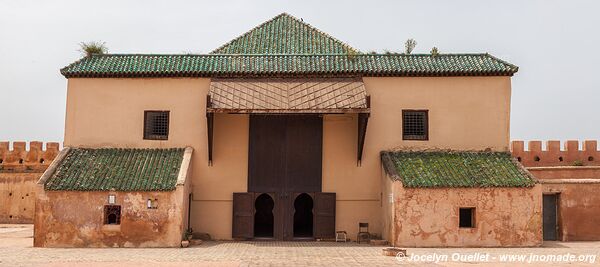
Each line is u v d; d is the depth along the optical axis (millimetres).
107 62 25562
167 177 22844
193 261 17688
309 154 24828
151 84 25156
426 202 22188
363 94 23828
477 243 22141
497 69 24844
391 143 24875
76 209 22172
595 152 36188
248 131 24938
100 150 24609
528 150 36156
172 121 24953
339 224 24594
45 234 22109
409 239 22078
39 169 37969
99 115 25016
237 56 25953
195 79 25156
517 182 22453
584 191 25734
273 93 24109
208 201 24609
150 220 22109
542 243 22500
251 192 24641
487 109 24984
